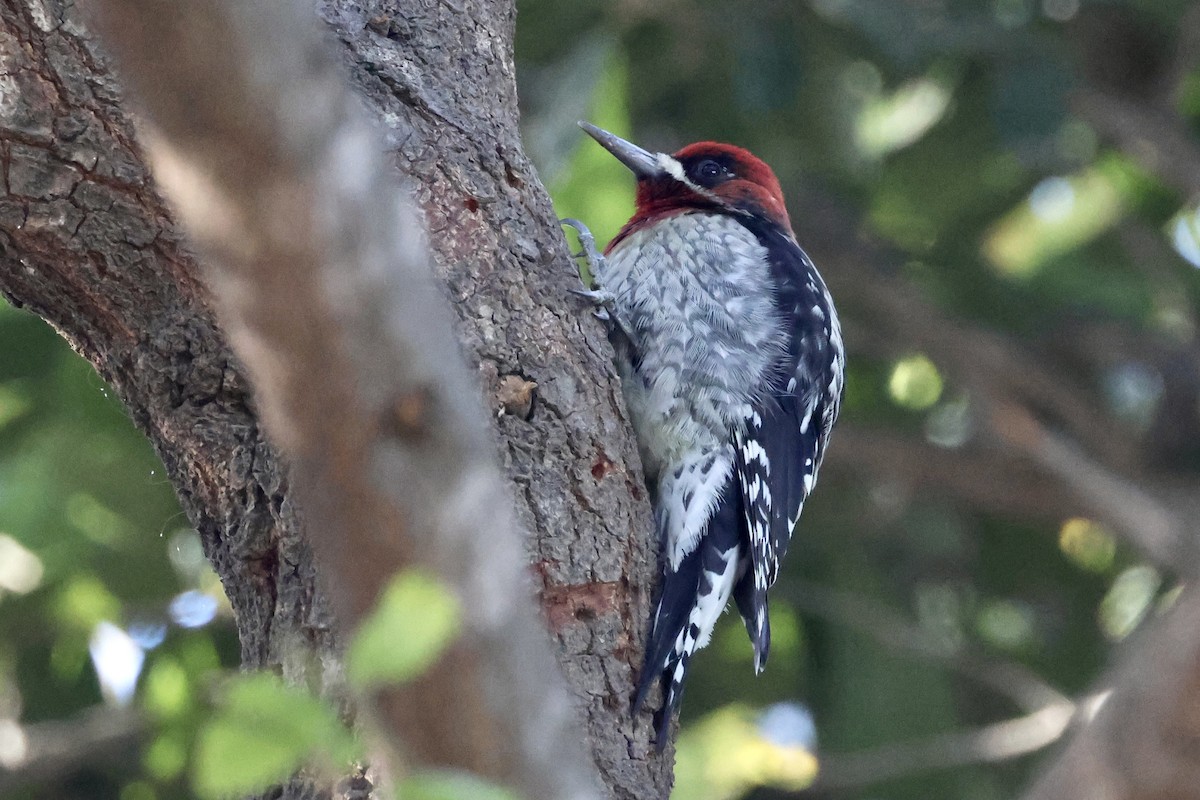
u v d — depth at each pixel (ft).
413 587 9.84
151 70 9.69
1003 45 39.45
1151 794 23.44
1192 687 23.34
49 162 19.90
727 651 43.62
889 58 39.58
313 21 10.27
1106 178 50.21
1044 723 36.09
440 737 9.87
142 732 34.68
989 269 48.78
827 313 30.19
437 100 21.89
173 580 34.24
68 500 32.50
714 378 26.68
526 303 21.43
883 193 46.39
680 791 28.60
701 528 25.98
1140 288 48.91
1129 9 45.14
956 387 50.37
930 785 41.19
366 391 10.27
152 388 21.08
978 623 48.32
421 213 21.04
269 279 10.05
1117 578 49.37
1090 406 50.65
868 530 47.96
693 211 31.63
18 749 35.83
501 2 23.79
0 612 34.71
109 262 20.49
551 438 20.92
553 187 36.27
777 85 38.75
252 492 20.48
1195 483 49.49
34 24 19.72
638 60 41.27
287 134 9.85
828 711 43.19
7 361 33.76
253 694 9.98
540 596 20.22
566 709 10.40
